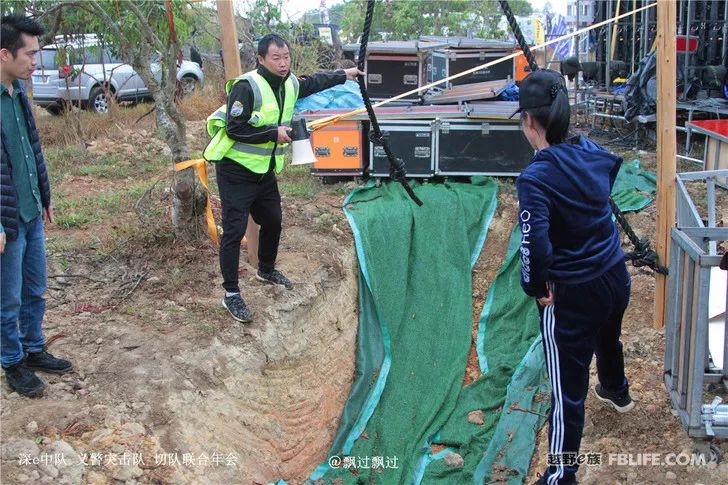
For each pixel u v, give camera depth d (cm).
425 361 632
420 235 747
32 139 403
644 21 1136
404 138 847
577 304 342
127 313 521
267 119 480
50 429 391
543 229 323
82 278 566
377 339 652
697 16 1134
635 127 1069
